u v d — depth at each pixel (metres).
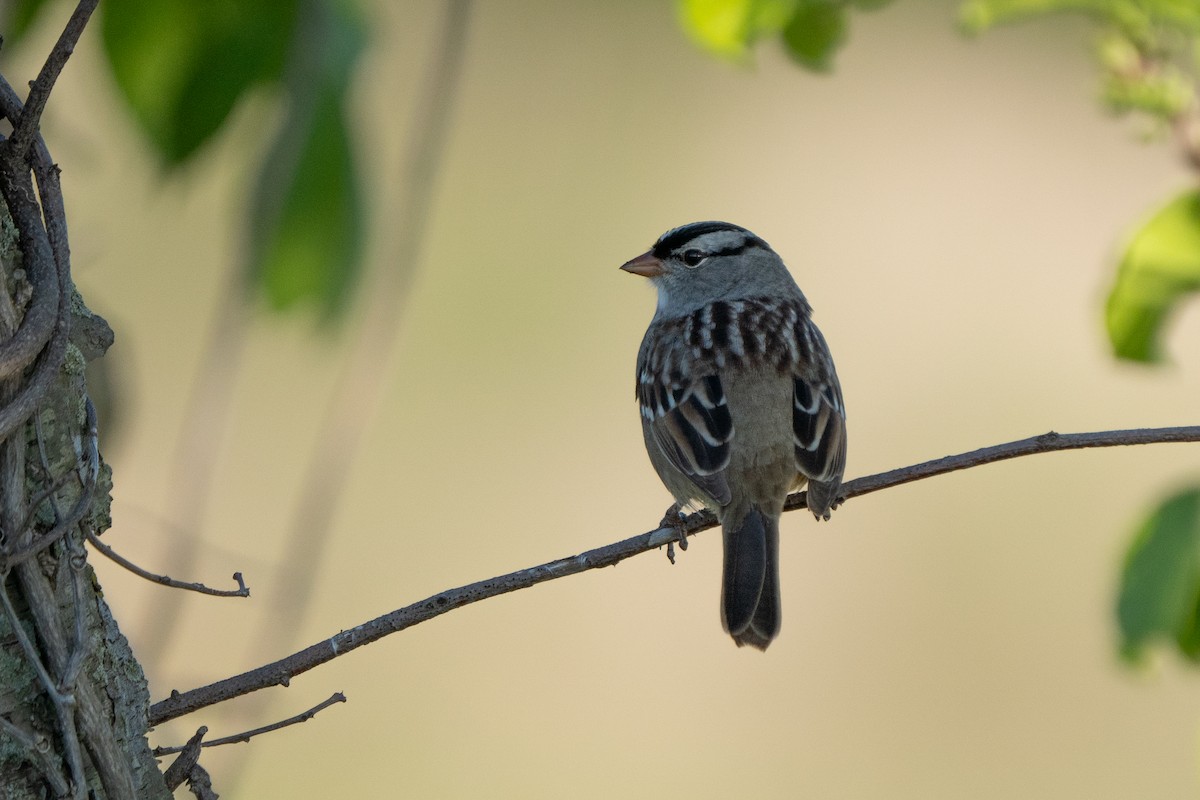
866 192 18.80
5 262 4.36
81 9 4.38
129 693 4.76
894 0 7.18
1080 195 18.81
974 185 18.84
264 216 5.22
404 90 15.61
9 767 4.36
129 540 10.45
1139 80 6.55
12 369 4.28
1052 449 6.24
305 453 13.90
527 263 16.92
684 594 14.73
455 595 5.41
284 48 5.20
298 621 6.34
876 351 17.23
